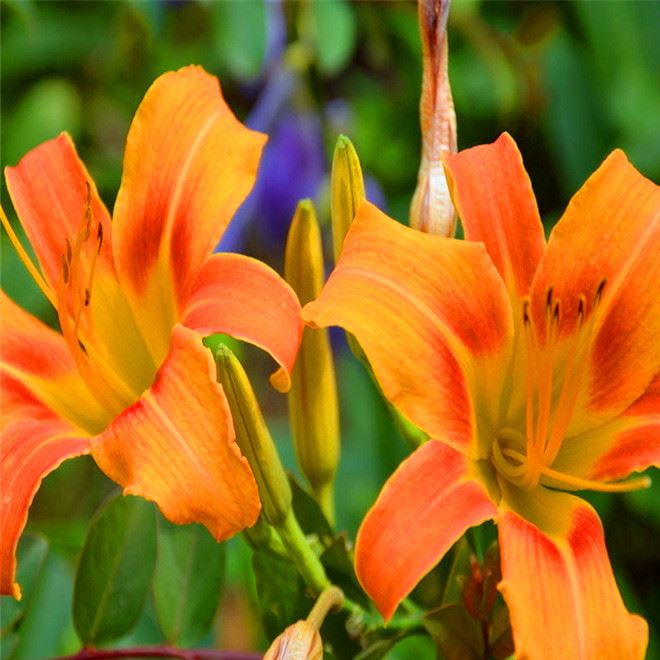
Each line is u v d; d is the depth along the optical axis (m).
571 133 1.15
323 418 0.95
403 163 1.20
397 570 0.85
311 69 1.13
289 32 1.12
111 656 0.94
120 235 0.93
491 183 0.90
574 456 0.91
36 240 0.93
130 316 0.94
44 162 0.94
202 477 0.86
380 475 1.12
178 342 0.87
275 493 0.91
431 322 0.87
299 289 0.92
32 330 0.94
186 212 0.91
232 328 0.87
